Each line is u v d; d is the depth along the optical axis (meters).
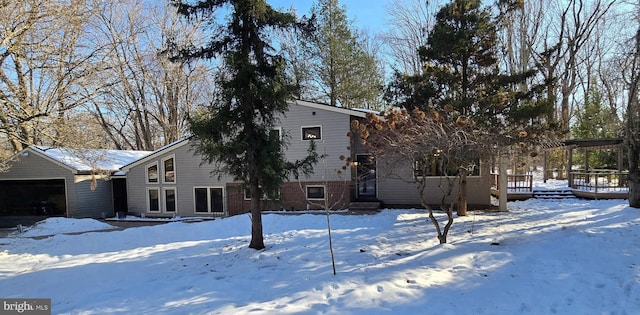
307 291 5.45
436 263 6.75
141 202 20.11
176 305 5.18
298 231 11.02
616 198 16.66
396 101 13.22
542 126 11.77
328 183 17.03
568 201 16.75
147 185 20.00
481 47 12.62
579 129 25.48
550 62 24.11
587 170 20.03
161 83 27.92
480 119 11.21
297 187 17.45
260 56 8.45
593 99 25.52
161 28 26.33
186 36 25.95
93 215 20.25
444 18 12.75
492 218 12.36
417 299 5.05
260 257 7.89
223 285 6.04
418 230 10.41
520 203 16.83
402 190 17.08
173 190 19.59
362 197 17.58
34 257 10.09
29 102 12.94
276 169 8.55
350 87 24.50
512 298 5.06
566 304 4.84
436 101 12.44
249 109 8.30
